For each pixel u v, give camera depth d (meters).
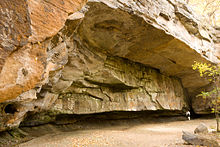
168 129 11.67
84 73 10.65
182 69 16.11
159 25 9.20
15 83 2.83
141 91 14.99
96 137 7.94
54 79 7.86
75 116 12.38
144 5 8.39
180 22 11.90
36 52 2.99
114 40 10.00
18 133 8.01
